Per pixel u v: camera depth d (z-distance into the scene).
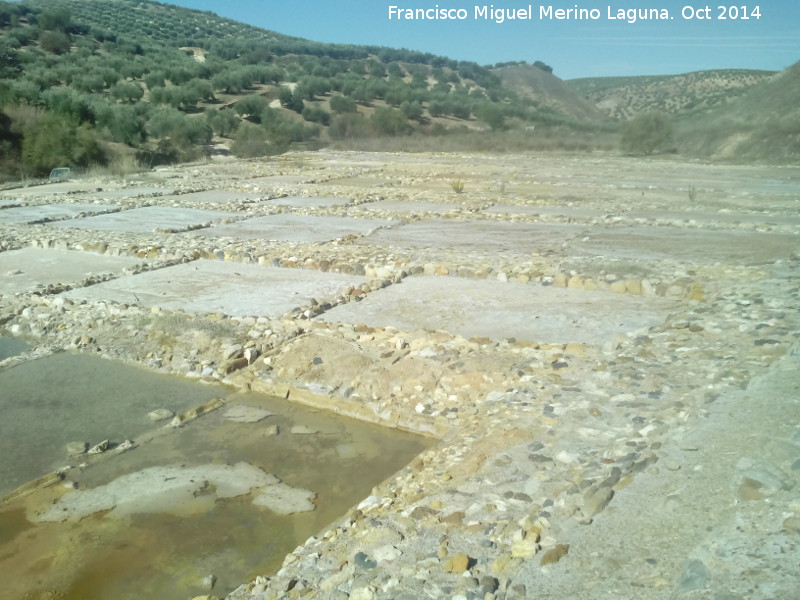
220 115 43.81
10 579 4.12
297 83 57.94
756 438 4.26
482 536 3.80
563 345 6.67
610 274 9.11
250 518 4.66
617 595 3.17
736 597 2.99
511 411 5.38
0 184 22.58
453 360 6.47
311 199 17.86
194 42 79.19
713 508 3.67
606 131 44.97
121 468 5.34
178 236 12.88
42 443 5.72
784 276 8.50
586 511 3.82
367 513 4.37
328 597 3.47
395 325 7.70
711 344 6.24
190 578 4.08
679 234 12.20
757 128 29.86
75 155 27.16
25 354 7.57
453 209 15.76
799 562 3.12
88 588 4.03
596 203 16.11
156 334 7.77
